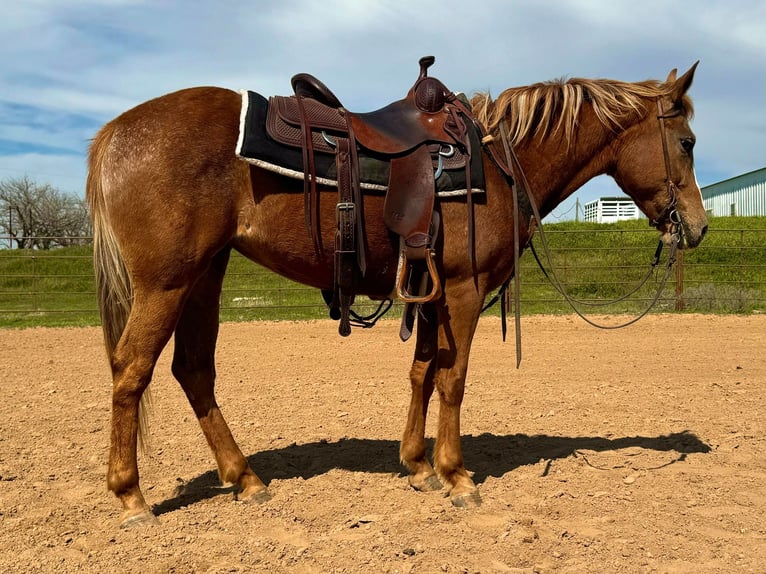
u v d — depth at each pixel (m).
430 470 4.02
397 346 9.95
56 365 8.54
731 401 6.21
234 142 3.43
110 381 7.47
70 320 13.65
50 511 3.56
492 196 3.72
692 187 4.16
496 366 8.16
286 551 3.05
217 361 8.70
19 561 2.97
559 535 3.18
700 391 6.65
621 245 17.30
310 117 3.51
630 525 3.32
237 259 18.22
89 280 18.56
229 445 3.91
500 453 4.62
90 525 3.43
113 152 3.37
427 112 3.69
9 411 5.99
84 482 4.10
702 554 2.99
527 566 2.88
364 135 3.51
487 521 3.36
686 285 15.62
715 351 9.16
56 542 3.19
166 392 6.75
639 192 4.25
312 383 7.27
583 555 2.97
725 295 14.19
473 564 2.90
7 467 4.36
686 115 4.17
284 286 16.72
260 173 3.46
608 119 4.08
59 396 6.65
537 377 7.46
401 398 6.53
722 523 3.34
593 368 8.01
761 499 3.67
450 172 3.56
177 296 3.39
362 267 3.51
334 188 3.51
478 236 3.64
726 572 2.81
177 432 5.31
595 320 12.52
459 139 3.61
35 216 39.97
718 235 20.50
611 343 9.92
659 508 3.54
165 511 3.62
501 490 3.85
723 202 35.72
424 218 3.46
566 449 4.72
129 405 3.39
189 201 3.33
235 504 3.72
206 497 3.84
